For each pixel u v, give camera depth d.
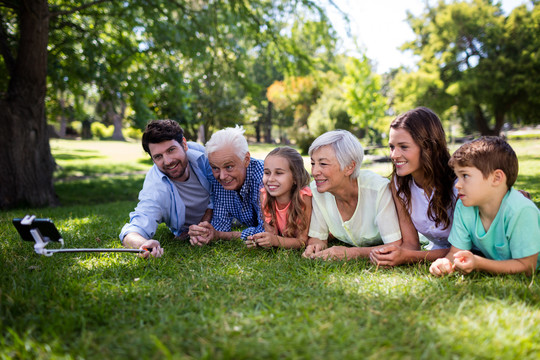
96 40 8.87
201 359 1.40
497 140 2.24
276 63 10.53
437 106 23.19
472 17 23.00
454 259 2.22
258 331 1.63
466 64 23.78
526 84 20.55
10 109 7.46
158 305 1.93
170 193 3.28
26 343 1.50
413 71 24.33
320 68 12.45
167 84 10.26
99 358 1.45
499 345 1.47
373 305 1.88
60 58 8.93
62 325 1.68
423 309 1.82
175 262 2.68
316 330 1.61
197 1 9.55
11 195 7.53
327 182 2.64
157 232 3.83
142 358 1.44
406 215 2.73
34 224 2.21
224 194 3.49
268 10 9.64
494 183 2.21
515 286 2.05
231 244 3.16
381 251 2.51
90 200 10.35
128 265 2.62
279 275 2.40
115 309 1.88
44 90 7.79
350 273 2.38
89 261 2.74
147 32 9.01
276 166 2.86
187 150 3.52
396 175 2.70
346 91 24.77
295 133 27.77
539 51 20.84
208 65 10.61
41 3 7.10
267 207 3.05
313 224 3.00
